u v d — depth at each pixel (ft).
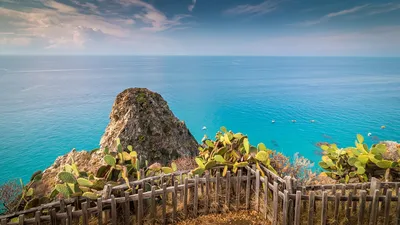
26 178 110.93
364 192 18.03
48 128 194.59
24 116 235.81
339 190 24.25
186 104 300.81
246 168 23.04
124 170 22.03
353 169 27.14
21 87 444.96
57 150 148.87
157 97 47.52
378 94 346.54
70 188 20.74
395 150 31.27
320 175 29.01
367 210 19.80
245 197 22.85
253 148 24.13
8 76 630.74
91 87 457.27
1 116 235.20
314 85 456.86
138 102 43.73
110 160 22.77
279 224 19.72
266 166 23.53
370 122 200.75
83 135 178.40
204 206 21.99
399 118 213.05
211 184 23.48
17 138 168.86
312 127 189.78
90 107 282.15
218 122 216.13
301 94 356.79
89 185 21.12
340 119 213.46
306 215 19.69
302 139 161.38
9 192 32.68
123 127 40.52
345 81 508.12
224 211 22.09
